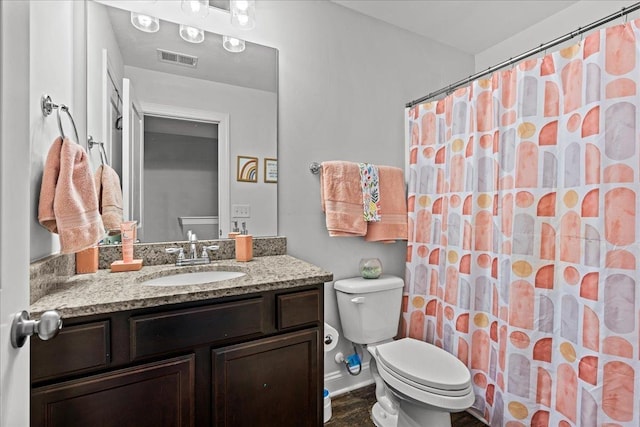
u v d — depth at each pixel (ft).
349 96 6.16
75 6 4.08
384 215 6.10
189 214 4.86
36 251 2.97
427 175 6.29
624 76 3.50
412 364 4.54
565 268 4.04
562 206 4.09
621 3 5.22
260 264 4.55
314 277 3.76
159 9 4.68
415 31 6.90
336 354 5.98
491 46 7.52
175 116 4.79
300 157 5.68
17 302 1.61
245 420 3.37
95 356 2.70
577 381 3.85
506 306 4.64
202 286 3.27
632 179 3.45
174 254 4.61
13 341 1.55
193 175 4.90
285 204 5.55
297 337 3.67
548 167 4.25
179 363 3.04
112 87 4.41
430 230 6.22
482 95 5.19
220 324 3.24
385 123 6.57
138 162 4.57
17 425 1.63
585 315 3.78
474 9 6.13
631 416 3.41
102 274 3.87
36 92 2.95
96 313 2.69
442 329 5.86
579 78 3.89
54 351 2.56
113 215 4.28
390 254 6.64
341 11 6.06
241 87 5.22
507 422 4.53
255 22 5.28
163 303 2.93
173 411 3.02
